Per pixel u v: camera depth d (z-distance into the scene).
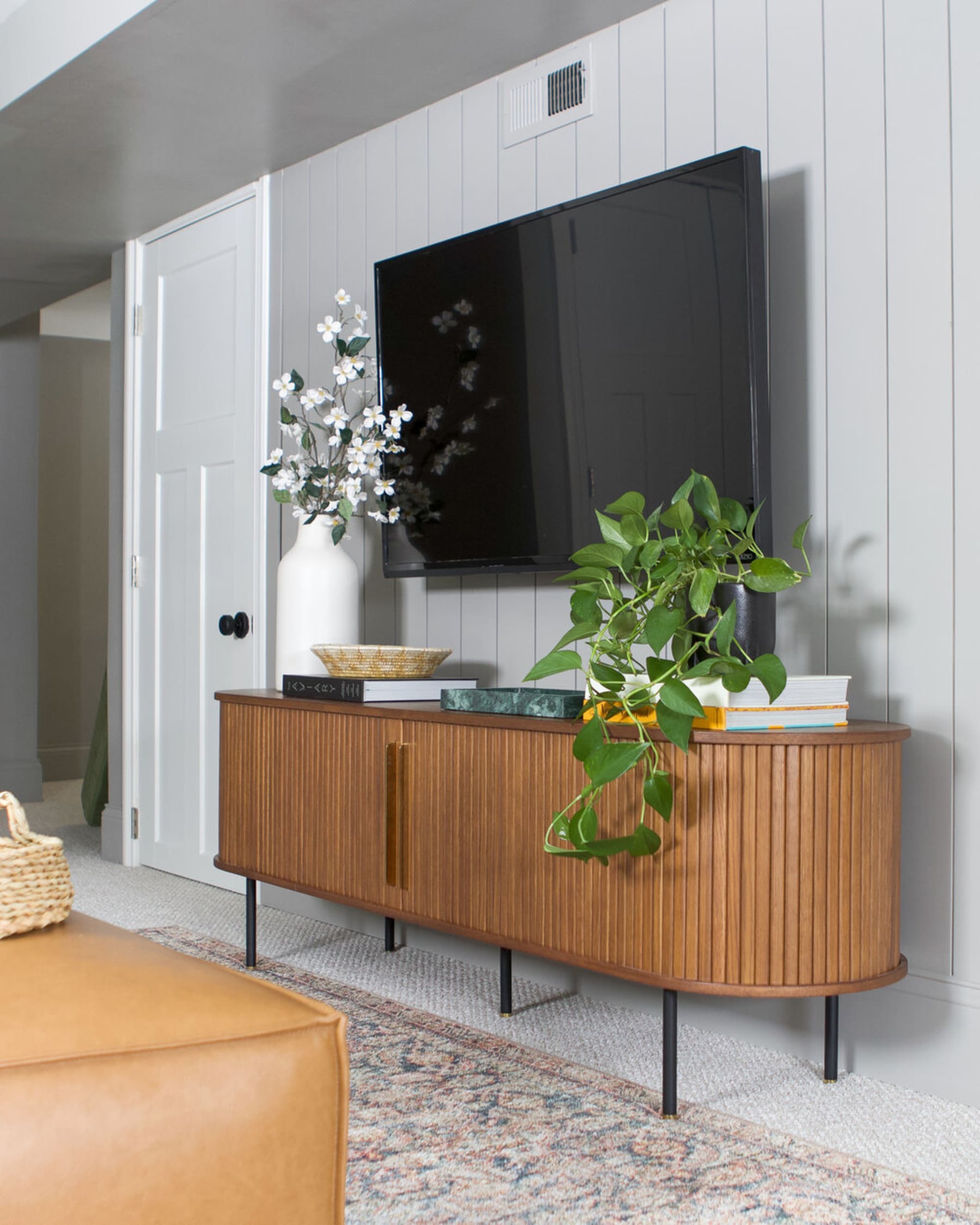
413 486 3.01
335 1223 1.11
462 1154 1.77
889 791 1.96
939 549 2.13
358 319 3.14
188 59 2.90
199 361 4.01
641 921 1.95
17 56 3.15
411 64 2.91
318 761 2.63
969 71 2.10
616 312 2.48
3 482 5.82
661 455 2.40
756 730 1.89
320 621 2.99
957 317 2.11
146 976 1.17
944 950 2.10
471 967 2.90
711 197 2.29
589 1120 1.91
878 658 2.20
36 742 5.94
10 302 5.20
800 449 2.33
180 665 4.08
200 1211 1.02
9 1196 0.94
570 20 2.67
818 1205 1.62
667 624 1.82
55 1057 0.99
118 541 4.39
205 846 3.94
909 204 2.18
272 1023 1.10
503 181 2.95
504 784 2.18
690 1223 1.57
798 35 2.34
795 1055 2.30
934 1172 1.75
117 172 3.67
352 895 2.53
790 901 1.84
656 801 1.86
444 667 3.08
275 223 3.69
